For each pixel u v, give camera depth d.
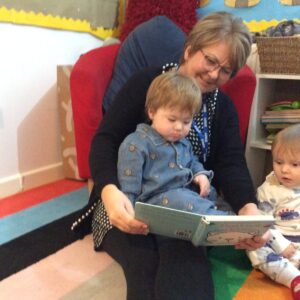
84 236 1.32
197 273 0.89
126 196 0.96
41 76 1.81
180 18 1.90
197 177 1.09
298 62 1.57
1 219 1.46
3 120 1.68
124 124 1.09
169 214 0.84
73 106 1.42
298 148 1.15
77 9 1.91
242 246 0.98
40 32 1.76
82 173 1.51
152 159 1.03
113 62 1.60
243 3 1.93
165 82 1.00
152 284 0.88
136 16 1.93
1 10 1.56
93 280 1.07
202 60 1.04
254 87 1.47
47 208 1.59
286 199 1.19
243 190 1.10
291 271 1.05
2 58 1.62
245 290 1.05
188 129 1.04
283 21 1.75
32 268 1.12
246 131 1.61
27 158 1.83
